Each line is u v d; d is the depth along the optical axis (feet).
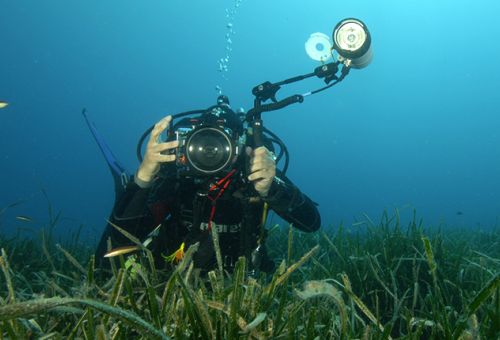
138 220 8.70
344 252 10.28
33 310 2.67
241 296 4.45
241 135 9.00
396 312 5.32
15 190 148.66
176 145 8.10
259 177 7.95
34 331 4.51
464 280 8.38
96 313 5.34
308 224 10.25
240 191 8.24
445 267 8.71
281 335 4.27
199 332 3.98
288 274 4.76
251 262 8.02
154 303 4.16
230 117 8.90
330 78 8.29
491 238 18.63
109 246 6.76
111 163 15.14
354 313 5.47
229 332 3.81
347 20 7.95
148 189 8.64
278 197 8.30
